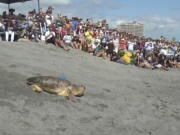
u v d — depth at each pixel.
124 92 11.31
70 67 13.41
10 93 7.81
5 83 8.37
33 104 7.59
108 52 21.33
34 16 18.66
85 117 7.70
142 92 12.07
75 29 21.72
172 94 12.70
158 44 30.19
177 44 34.66
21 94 7.96
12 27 16.75
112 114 8.39
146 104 10.12
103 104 9.05
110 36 24.55
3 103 7.12
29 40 17.16
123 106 9.35
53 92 8.58
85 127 7.08
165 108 10.02
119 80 13.84
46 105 7.75
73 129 6.82
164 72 21.58
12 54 12.18
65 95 8.66
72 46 20.31
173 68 26.23
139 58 22.56
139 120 8.35
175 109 10.09
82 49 20.52
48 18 18.98
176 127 8.23
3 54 11.66
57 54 15.78
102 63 17.75
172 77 18.75
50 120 7.00
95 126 7.28
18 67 10.19
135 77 16.06
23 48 14.47
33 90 8.42
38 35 18.75
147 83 14.78
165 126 8.20
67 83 8.80
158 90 13.21
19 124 6.39
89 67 15.05
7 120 6.41
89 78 12.30
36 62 12.06
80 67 14.27
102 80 12.70
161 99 11.30
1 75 8.86
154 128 7.93
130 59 22.08
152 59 24.38
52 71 11.28
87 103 8.77
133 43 25.50
